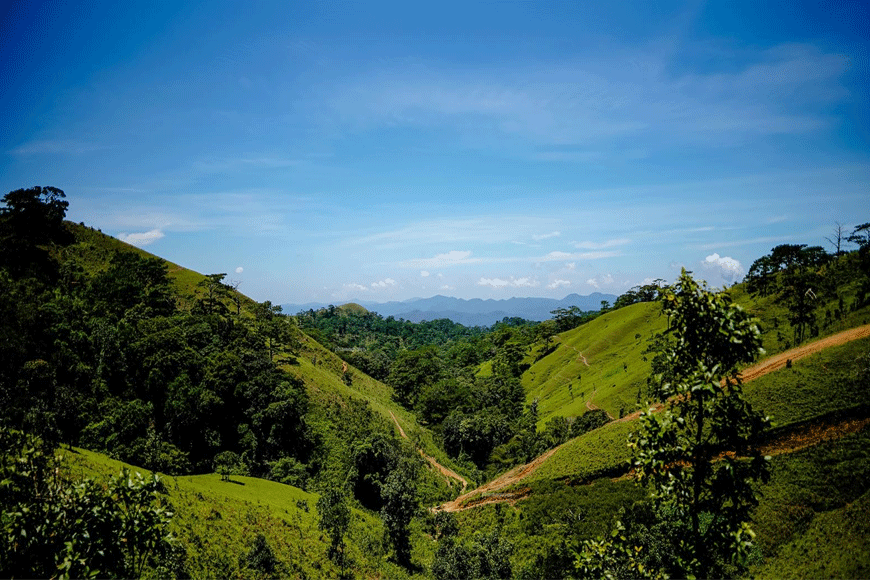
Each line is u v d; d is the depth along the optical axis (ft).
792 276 263.08
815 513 119.55
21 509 31.14
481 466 323.16
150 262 321.93
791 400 156.25
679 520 31.32
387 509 181.98
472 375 538.47
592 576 35.22
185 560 93.91
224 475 179.52
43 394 152.46
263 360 265.13
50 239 305.94
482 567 148.46
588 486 189.57
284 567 118.01
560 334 550.36
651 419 30.27
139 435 177.58
